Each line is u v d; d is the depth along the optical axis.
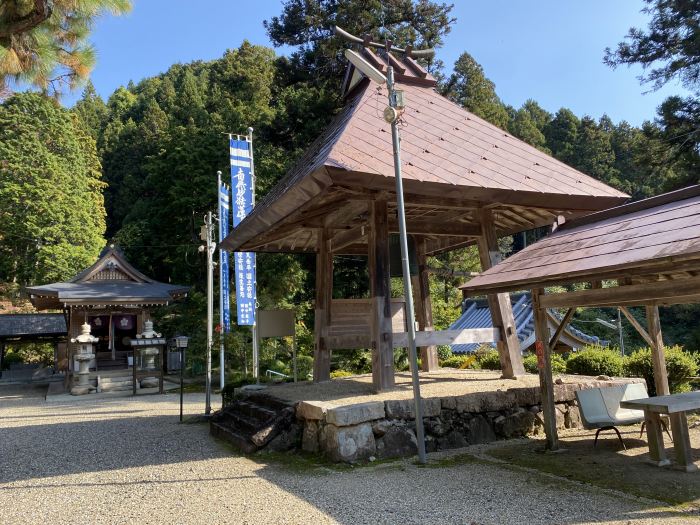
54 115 33.81
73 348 19.42
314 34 20.20
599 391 6.00
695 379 9.07
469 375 8.51
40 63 5.91
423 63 21.06
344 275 20.38
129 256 28.44
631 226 4.94
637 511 3.64
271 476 5.01
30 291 19.12
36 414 11.55
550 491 4.17
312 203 6.36
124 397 15.62
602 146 37.47
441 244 9.38
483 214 7.79
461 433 6.01
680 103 17.11
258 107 30.19
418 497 4.14
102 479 5.27
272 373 17.12
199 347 18.58
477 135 8.12
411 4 20.31
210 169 26.14
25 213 29.55
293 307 20.69
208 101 36.25
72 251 29.00
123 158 40.72
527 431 6.43
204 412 10.74
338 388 7.43
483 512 3.73
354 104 8.49
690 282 4.14
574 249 5.18
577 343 14.20
